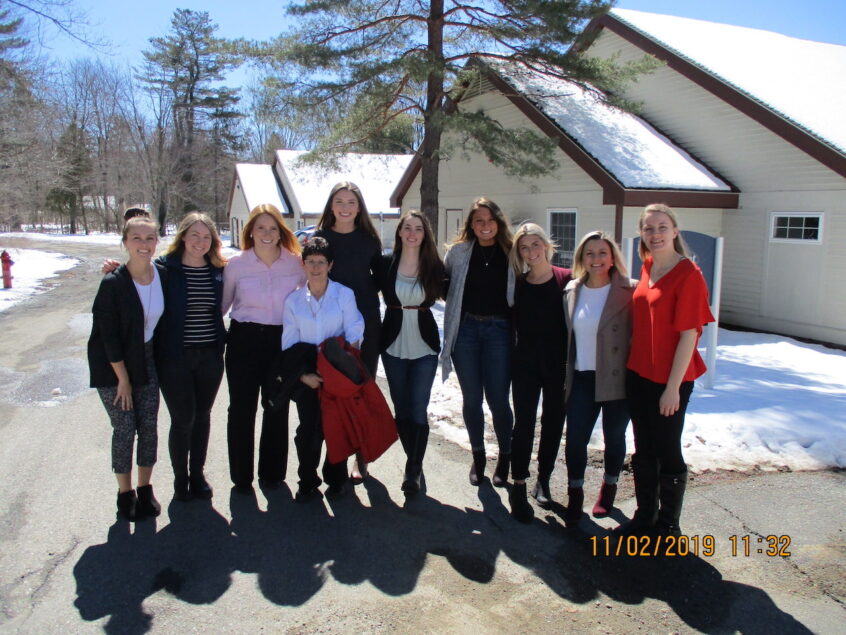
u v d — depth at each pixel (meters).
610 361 3.69
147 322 3.73
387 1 12.20
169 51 50.44
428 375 4.27
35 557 3.39
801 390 6.71
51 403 6.18
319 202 29.17
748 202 11.41
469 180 15.55
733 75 11.84
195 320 3.88
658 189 10.77
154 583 3.18
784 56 14.25
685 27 15.02
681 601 3.06
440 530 3.75
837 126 10.23
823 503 4.07
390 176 28.41
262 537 3.64
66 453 4.86
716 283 6.62
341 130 12.93
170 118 52.38
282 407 3.95
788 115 10.32
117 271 3.63
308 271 3.95
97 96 53.53
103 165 53.94
